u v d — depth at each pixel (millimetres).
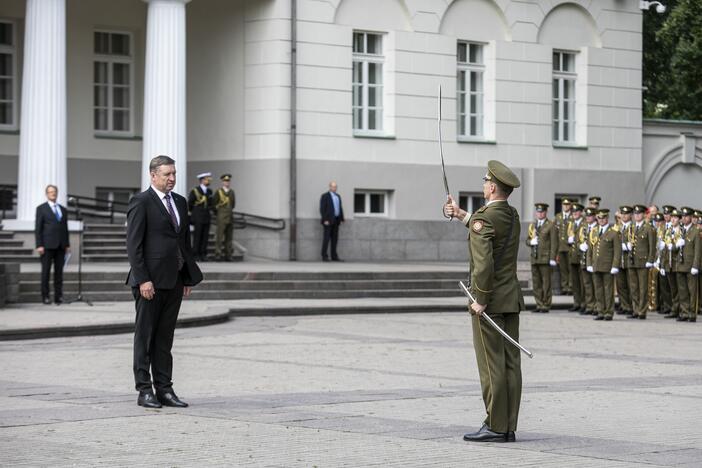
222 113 52906
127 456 14375
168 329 18406
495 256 15586
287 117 51094
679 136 62312
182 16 49156
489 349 15586
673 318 39812
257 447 15023
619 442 15695
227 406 18406
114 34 55312
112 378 21594
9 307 34875
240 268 43875
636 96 60719
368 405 18672
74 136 54156
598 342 30047
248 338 29234
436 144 54469
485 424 15727
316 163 51531
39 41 46250
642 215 39312
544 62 57688
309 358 25188
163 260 18109
